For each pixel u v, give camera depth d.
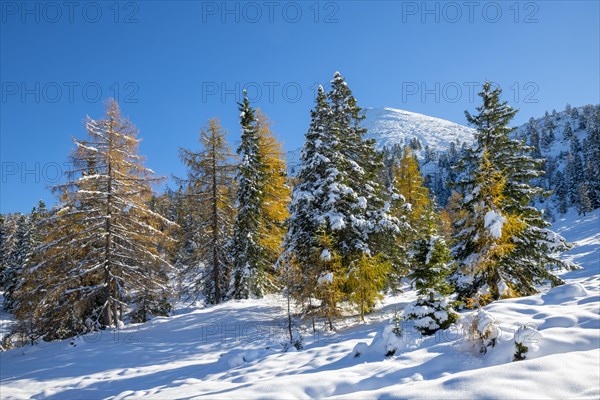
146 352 14.54
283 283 15.45
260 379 9.13
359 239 17.33
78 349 15.54
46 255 18.36
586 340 6.73
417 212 27.97
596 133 104.94
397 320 9.98
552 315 8.70
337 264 15.68
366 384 7.02
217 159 24.72
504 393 4.84
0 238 59.09
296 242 18.00
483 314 7.79
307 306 16.25
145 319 26.42
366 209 18.73
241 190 22.91
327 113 18.27
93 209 18.86
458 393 5.06
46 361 14.45
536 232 14.81
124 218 19.95
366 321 15.44
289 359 10.88
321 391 6.97
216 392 8.33
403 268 19.42
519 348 6.72
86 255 19.62
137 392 9.69
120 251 19.95
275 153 26.25
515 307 10.30
